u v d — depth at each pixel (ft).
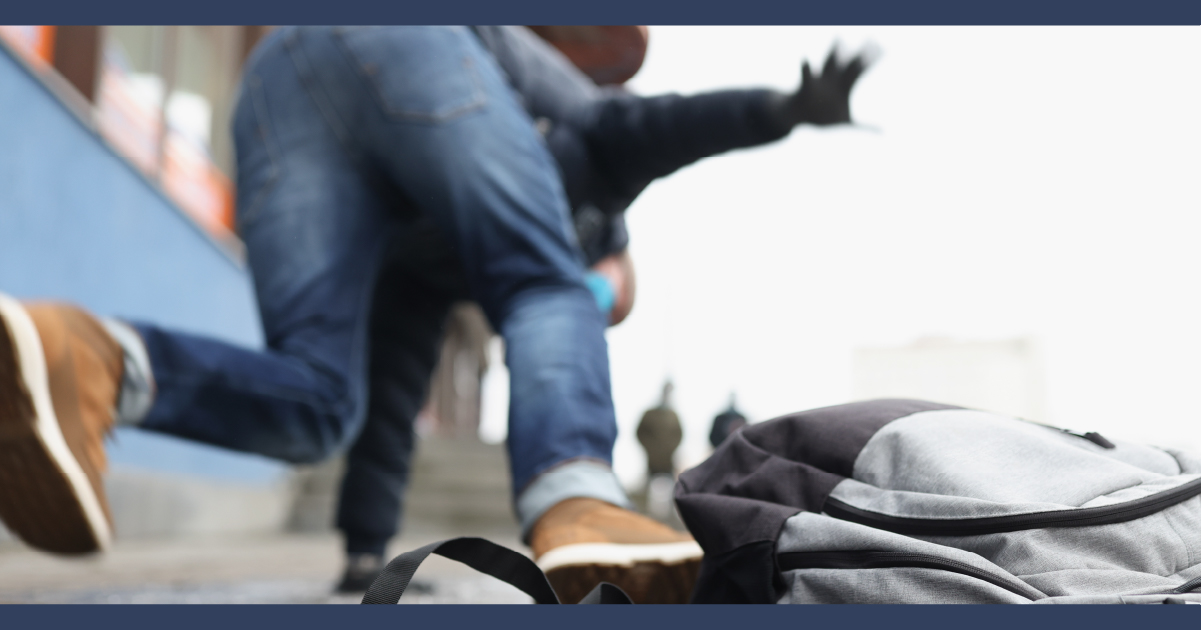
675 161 4.21
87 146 12.05
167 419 3.19
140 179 13.82
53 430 2.85
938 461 2.40
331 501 19.71
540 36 4.78
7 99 10.09
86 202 12.09
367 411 4.53
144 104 14.61
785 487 2.60
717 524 2.56
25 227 10.56
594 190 4.38
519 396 3.39
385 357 4.58
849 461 2.55
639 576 2.93
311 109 3.88
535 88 4.23
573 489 3.22
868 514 2.40
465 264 3.75
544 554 2.97
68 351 2.87
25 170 10.51
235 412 3.33
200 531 15.01
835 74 3.79
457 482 20.38
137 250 13.82
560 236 3.78
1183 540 2.28
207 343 3.29
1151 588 2.13
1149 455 2.61
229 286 18.29
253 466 18.74
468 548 2.14
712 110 4.00
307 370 3.60
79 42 12.22
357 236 3.87
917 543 2.19
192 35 16.80
